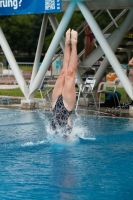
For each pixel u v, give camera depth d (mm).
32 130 12922
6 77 34438
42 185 7766
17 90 25406
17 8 16328
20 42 62688
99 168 8898
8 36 61312
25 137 11914
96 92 19344
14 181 7996
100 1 15906
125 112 17000
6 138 11750
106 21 40594
